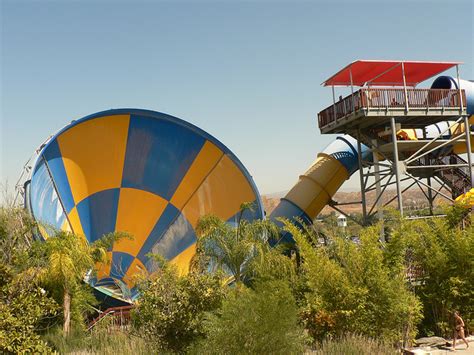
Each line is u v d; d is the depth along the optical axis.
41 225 19.34
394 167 24.03
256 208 24.20
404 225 16.03
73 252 17.95
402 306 14.60
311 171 28.73
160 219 26.30
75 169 24.09
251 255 19.77
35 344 11.54
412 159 24.69
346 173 28.81
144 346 13.46
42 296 12.30
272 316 9.86
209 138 24.88
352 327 14.41
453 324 15.55
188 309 13.45
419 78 27.11
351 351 12.34
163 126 24.95
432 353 14.12
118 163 25.12
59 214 23.11
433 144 26.33
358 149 26.61
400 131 26.05
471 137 28.83
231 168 24.97
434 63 24.42
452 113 24.61
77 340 15.91
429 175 29.19
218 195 25.34
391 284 14.84
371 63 23.92
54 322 17.52
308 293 15.60
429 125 27.72
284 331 9.87
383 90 23.91
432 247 17.00
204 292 13.66
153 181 25.91
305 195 28.05
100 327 17.36
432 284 17.02
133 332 15.01
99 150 24.52
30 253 17.66
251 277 19.47
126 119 24.39
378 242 15.97
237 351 9.72
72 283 17.83
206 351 10.46
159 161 25.64
